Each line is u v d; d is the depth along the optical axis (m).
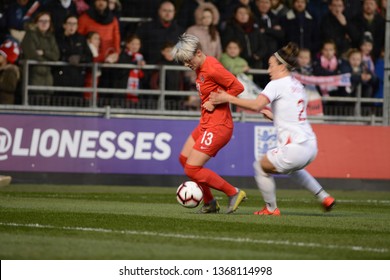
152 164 59.81
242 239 25.14
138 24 63.31
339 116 65.31
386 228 29.98
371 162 63.41
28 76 61.03
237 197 34.12
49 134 58.62
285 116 32.28
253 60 63.88
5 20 60.56
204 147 33.38
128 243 23.81
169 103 63.97
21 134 58.19
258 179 33.88
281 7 64.94
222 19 63.88
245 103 31.81
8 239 24.41
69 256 21.47
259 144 61.41
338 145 62.91
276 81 32.31
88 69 62.28
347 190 62.75
